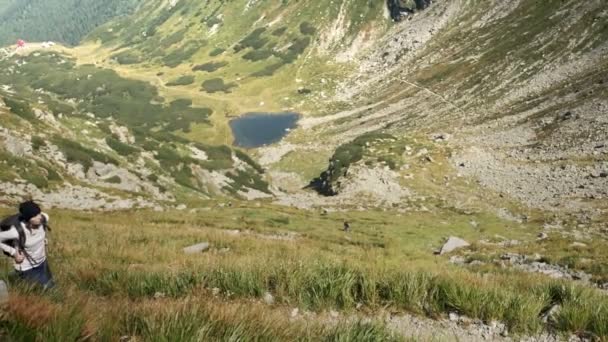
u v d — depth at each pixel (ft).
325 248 101.55
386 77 611.47
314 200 271.08
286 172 423.23
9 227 31.01
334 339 24.25
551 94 405.18
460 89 495.00
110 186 231.91
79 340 18.90
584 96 369.91
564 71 433.07
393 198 264.52
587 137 304.71
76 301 21.97
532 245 127.24
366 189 277.64
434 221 196.95
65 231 91.15
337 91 628.69
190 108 631.15
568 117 346.13
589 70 411.75
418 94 525.34
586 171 260.42
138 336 21.86
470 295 36.58
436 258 105.40
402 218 203.41
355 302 36.91
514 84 455.63
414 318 35.19
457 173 300.40
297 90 645.51
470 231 167.84
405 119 475.72
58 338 18.06
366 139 352.49
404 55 639.76
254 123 571.69
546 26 514.27
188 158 307.17
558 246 119.55
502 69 490.08
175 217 148.15
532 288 41.37
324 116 557.33
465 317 35.32
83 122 290.56
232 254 69.56
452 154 326.44
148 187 248.11
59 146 235.20
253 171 343.46
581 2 512.63
